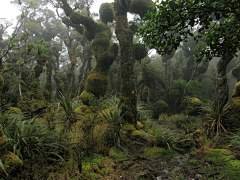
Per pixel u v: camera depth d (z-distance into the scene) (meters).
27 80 9.66
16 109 4.64
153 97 15.88
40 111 4.67
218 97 5.41
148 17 2.43
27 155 2.43
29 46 7.76
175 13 2.09
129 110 5.56
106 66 6.92
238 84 5.32
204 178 2.55
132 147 4.21
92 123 3.74
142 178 2.68
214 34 2.40
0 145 2.05
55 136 2.96
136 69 14.90
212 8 1.99
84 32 8.27
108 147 3.86
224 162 2.85
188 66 16.16
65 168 2.47
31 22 18.84
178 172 2.83
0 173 1.82
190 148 3.99
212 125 4.42
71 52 16.66
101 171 2.71
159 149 3.78
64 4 7.37
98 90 6.62
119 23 6.10
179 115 10.84
